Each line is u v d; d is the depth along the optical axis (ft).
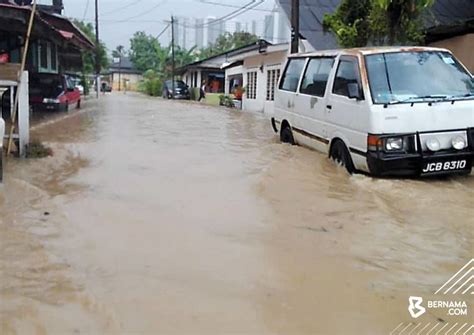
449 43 37.06
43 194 17.39
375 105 19.20
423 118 18.99
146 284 10.37
